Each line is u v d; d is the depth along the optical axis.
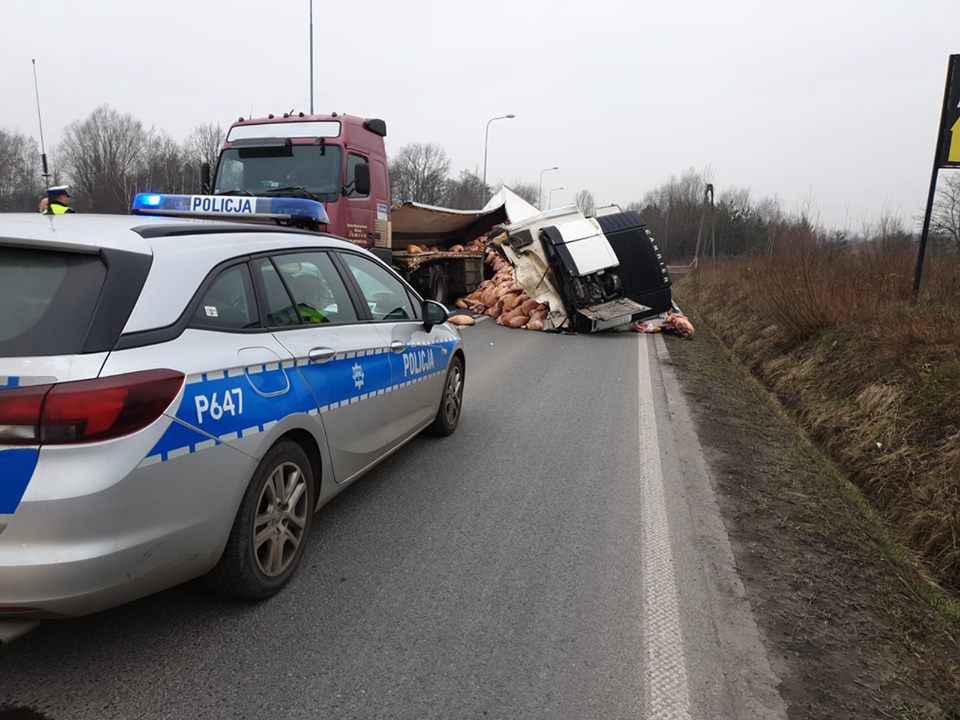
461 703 2.38
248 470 2.71
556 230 12.99
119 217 2.98
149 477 2.27
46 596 2.09
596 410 6.88
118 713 2.24
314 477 3.38
